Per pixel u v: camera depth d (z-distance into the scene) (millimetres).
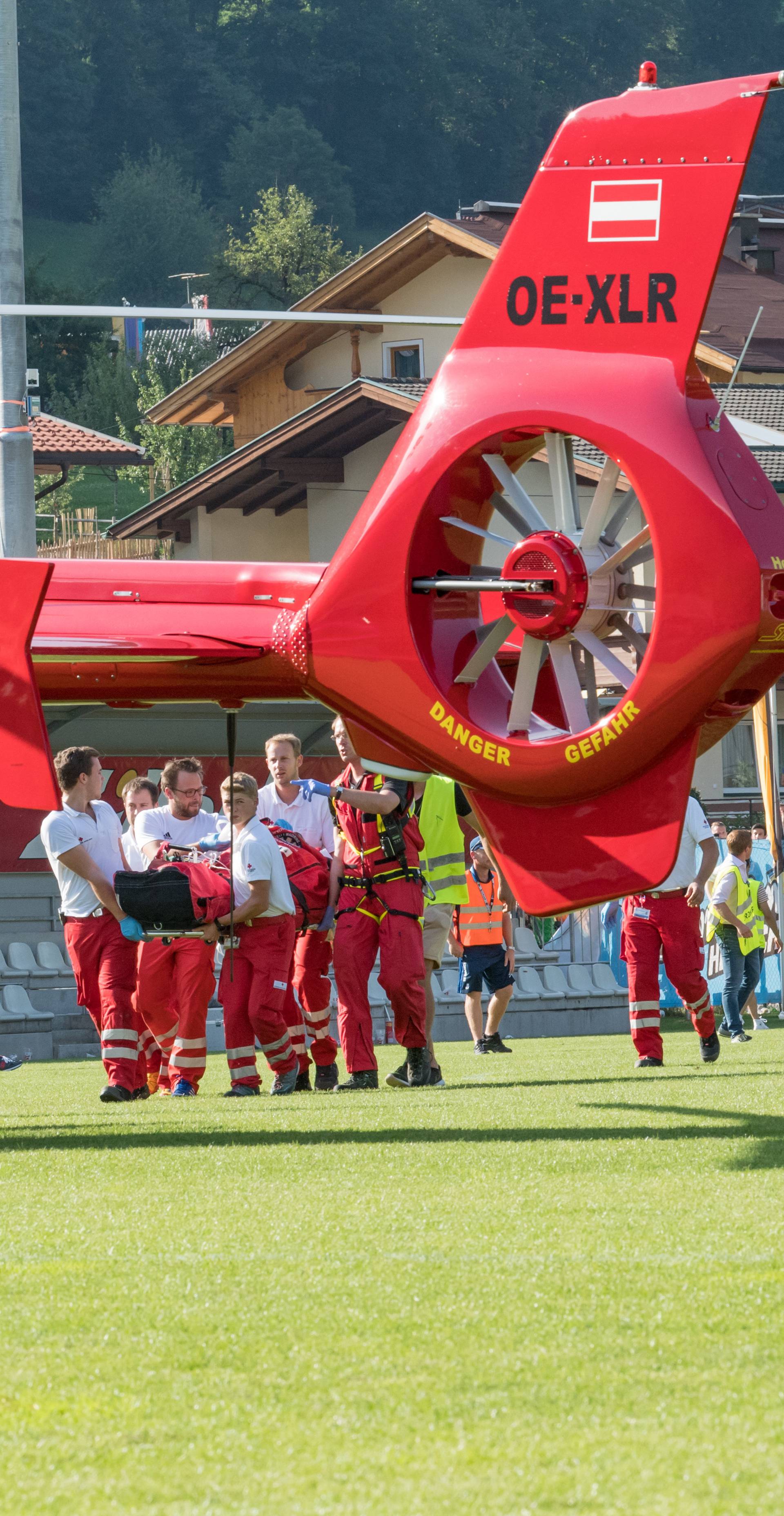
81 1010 48688
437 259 97125
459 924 39969
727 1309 10594
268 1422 8602
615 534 18656
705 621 17484
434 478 19078
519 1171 16016
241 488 90000
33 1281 11719
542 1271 11711
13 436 50750
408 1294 11117
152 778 56469
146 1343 10086
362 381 80750
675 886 30234
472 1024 40094
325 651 19875
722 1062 31141
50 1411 8836
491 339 18797
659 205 18125
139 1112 23312
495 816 19266
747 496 17859
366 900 27016
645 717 17906
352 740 20141
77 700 21578
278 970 27469
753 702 18344
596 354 18328
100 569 21625
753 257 108250
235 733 21641
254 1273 11828
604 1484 7684
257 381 107500
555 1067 32156
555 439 18750
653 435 17750
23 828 51094
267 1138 19047
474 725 19156
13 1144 19266
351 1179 15805
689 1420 8508
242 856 26953
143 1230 13500
